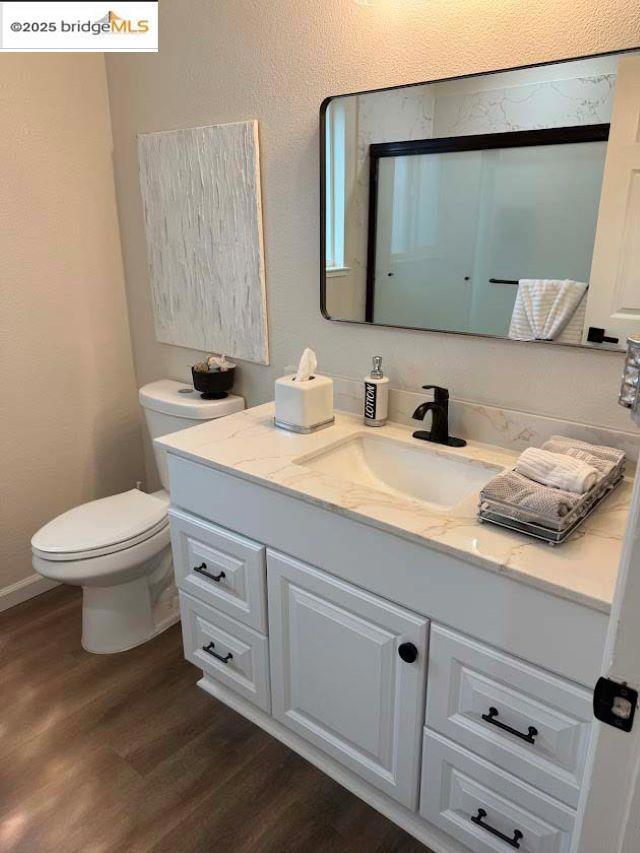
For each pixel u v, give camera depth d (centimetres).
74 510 212
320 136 171
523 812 124
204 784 164
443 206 154
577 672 107
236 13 181
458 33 142
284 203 188
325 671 151
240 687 178
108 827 153
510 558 110
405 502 132
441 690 128
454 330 161
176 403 216
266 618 162
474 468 155
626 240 131
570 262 139
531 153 138
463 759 129
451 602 120
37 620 233
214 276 216
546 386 151
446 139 149
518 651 114
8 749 175
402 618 129
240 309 211
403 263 165
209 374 211
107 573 196
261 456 157
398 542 124
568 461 125
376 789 157
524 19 132
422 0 145
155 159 220
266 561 154
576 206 135
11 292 221
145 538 201
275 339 206
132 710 189
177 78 204
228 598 169
